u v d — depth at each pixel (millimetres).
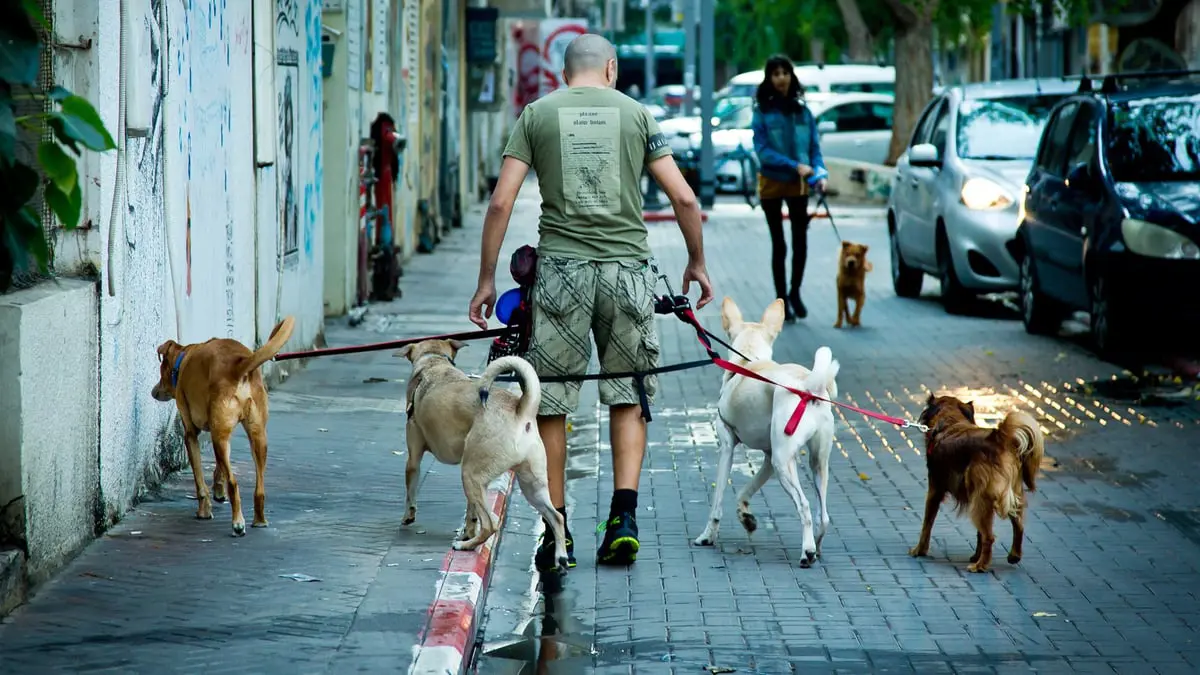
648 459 11641
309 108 15367
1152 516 9805
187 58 10297
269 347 8430
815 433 8586
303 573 7766
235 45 12000
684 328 18734
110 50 8227
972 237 19219
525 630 7625
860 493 10469
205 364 8469
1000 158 20297
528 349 8633
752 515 9234
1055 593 8125
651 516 9891
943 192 20031
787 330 18562
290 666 6379
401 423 12023
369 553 8203
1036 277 17750
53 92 4957
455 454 8469
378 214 20266
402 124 25172
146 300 9258
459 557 8125
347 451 10914
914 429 12625
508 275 24172
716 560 8820
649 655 7164
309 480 9961
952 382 14812
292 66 14336
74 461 7852
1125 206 15367
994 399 13922
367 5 20812
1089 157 16562
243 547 8242
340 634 6816
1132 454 11586
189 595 7340
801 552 8992
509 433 8109
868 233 32625
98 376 8219
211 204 11188
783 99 18844
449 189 31781
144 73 8844
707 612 7816
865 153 45031
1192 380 14773
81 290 7875
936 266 20500
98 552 8008
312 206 15578
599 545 9219
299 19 14695
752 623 7625
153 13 9266
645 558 8891
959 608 7855
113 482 8555
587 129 8422
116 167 8359
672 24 100750
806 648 7230
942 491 8750
